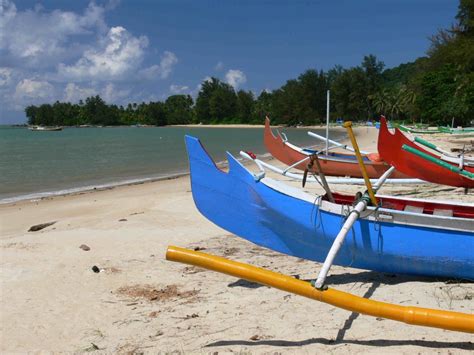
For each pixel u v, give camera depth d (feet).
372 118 346.95
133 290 18.85
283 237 17.71
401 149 24.80
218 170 18.07
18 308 17.31
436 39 225.97
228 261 12.21
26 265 22.33
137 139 216.54
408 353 11.64
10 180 67.36
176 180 61.11
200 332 14.23
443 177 32.63
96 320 16.15
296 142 164.35
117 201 43.73
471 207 17.37
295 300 16.11
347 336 12.90
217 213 18.31
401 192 38.17
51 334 15.20
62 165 89.97
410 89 268.62
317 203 16.80
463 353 11.51
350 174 44.93
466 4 125.29
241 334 13.74
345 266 17.35
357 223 16.30
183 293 18.16
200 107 485.97
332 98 361.92
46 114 540.93
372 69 345.10
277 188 17.46
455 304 14.39
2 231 33.99
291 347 12.54
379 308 11.41
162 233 28.50
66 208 42.22
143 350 13.41
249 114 454.81
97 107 539.29
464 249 15.40
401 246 15.96
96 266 21.53
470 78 126.93
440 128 128.47
